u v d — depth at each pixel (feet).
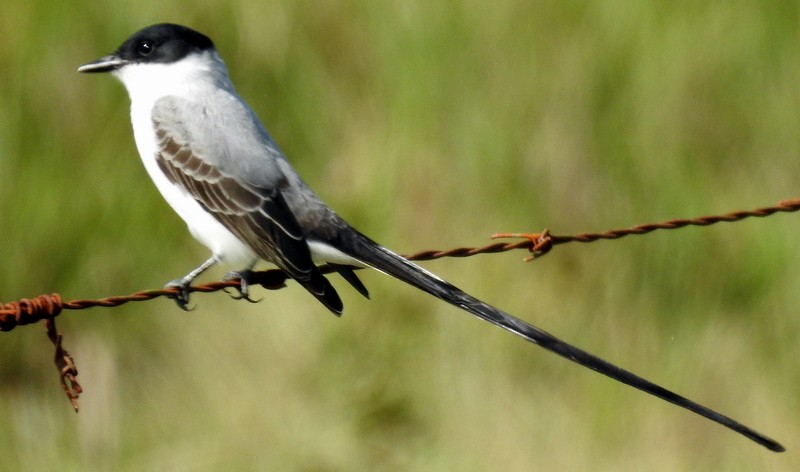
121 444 32.76
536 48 37.93
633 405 32.53
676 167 37.24
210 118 26.96
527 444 31.45
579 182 36.81
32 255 35.81
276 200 25.86
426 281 24.44
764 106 38.50
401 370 33.65
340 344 34.01
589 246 36.14
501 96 37.52
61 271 35.83
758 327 35.09
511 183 36.58
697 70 38.29
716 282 35.94
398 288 34.68
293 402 32.78
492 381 33.06
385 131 37.81
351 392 33.19
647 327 34.76
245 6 39.29
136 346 34.86
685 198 36.70
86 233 35.96
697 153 38.01
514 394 32.78
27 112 36.58
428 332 34.24
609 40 38.09
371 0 39.19
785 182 37.78
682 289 35.73
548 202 36.63
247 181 26.09
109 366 34.30
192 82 27.89
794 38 39.06
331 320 34.32
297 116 39.34
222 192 26.20
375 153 37.47
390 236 36.14
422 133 37.19
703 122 38.19
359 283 25.81
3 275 35.76
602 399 32.60
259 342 34.09
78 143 36.70
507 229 35.99
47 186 36.11
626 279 35.68
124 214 36.11
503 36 38.09
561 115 37.35
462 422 32.30
